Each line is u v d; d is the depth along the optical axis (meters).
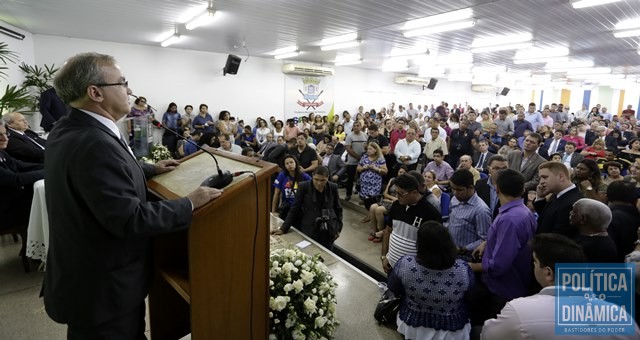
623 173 4.94
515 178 1.92
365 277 2.29
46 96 5.23
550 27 5.44
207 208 0.96
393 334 1.77
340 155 5.86
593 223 1.78
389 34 6.14
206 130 7.57
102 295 0.98
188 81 8.50
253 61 9.47
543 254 1.24
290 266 1.59
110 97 1.00
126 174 0.94
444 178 4.60
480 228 2.41
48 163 0.98
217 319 1.08
